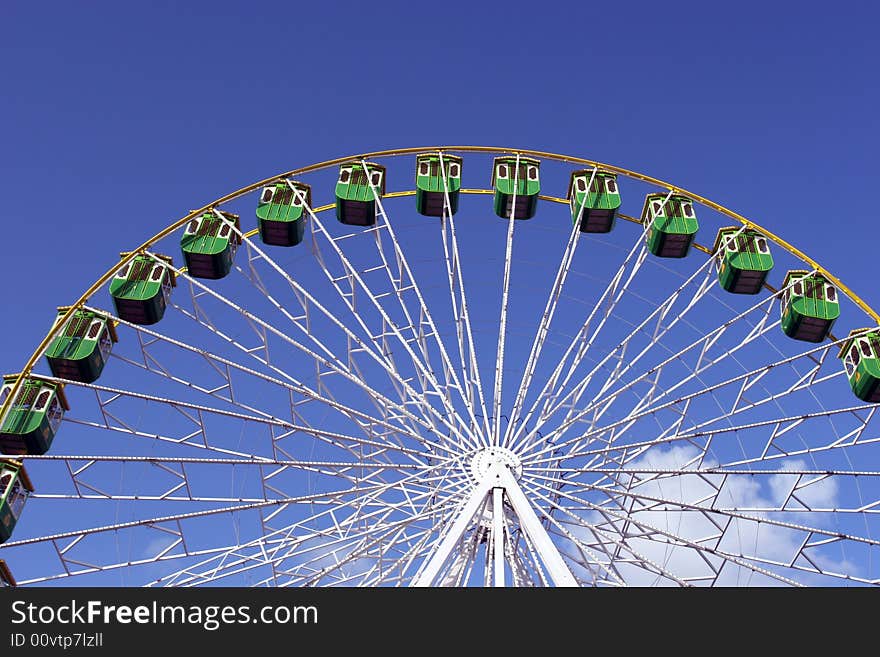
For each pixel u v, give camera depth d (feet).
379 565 94.99
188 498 91.81
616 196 118.83
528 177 120.16
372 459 103.19
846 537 91.71
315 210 118.93
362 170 119.34
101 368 106.22
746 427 97.71
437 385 101.76
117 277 107.76
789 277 113.91
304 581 95.66
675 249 118.42
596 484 100.63
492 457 97.96
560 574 79.25
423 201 119.85
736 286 116.16
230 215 115.03
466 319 104.73
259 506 90.48
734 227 117.39
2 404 94.53
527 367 102.47
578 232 109.19
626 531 97.35
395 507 96.78
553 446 99.25
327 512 98.94
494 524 90.58
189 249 111.55
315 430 93.40
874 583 90.79
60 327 99.25
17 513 91.35
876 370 103.19
